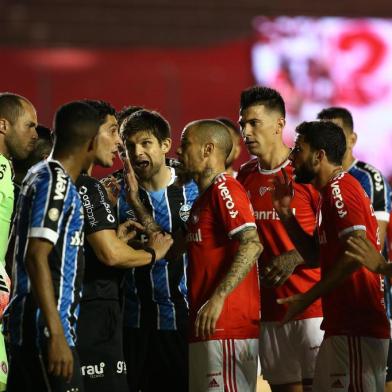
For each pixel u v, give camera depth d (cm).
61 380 1353
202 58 6731
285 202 1695
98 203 1547
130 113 1931
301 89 6500
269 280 1748
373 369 1576
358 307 1573
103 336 1594
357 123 6500
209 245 1555
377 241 1611
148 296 1758
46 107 6575
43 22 7356
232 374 1542
